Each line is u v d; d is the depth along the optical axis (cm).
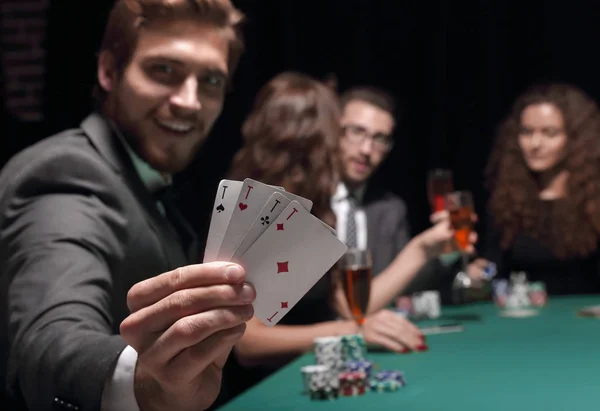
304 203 83
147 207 143
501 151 390
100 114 151
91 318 107
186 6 144
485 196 508
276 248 83
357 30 511
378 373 144
